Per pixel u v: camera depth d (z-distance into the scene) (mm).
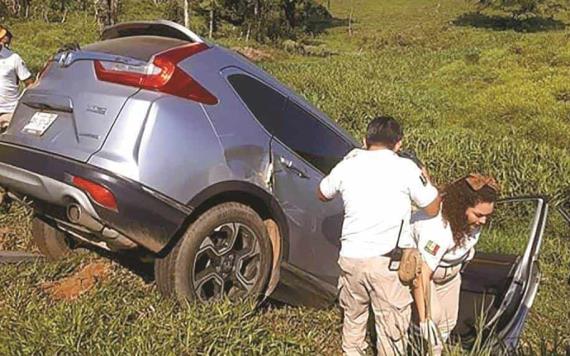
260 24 52844
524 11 53094
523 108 16844
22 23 43281
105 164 3619
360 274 3600
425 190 3572
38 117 4102
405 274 3514
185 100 3863
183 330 3434
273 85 4398
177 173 3721
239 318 3617
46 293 4246
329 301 4703
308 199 4430
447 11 69562
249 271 4113
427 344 3396
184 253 3787
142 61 3857
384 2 79938
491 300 4387
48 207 4113
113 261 4676
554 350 3920
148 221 3645
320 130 4617
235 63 4242
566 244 6965
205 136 3867
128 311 3732
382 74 24234
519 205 7543
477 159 9031
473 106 17734
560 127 14734
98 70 3941
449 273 3742
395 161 3645
